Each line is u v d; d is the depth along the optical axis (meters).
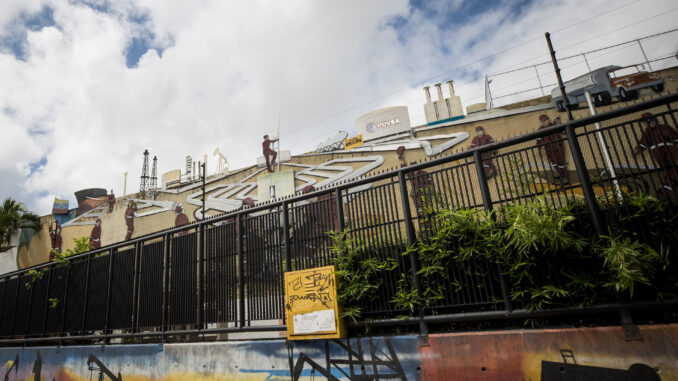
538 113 18.80
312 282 5.46
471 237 4.59
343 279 5.45
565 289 3.99
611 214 3.93
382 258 5.32
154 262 8.06
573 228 4.06
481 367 4.22
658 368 3.43
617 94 16.89
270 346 5.80
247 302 6.40
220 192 28.59
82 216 33.41
